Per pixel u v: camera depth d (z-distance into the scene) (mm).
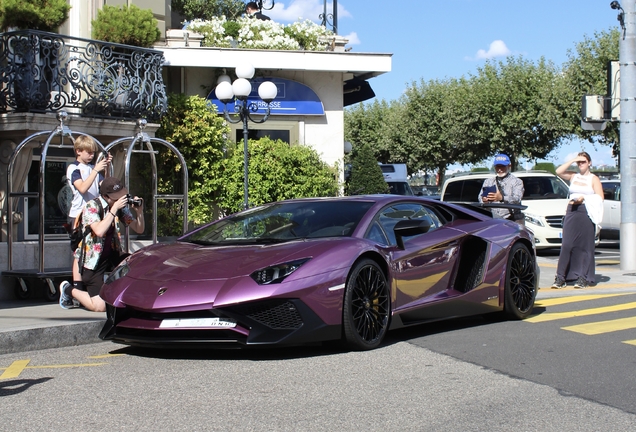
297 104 16328
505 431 3867
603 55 30781
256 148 15570
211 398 4527
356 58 16047
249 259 5770
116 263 6871
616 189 19500
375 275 6039
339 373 5152
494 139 36125
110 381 5039
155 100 12453
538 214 16266
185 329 5422
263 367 5371
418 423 4000
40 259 8781
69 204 11508
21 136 10781
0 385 5000
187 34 16250
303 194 15836
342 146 16703
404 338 6516
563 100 32438
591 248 9742
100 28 12195
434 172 47625
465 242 7070
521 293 7520
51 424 4043
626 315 7707
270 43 16734
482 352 5848
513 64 36562
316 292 5578
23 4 10547
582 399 4477
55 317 7145
